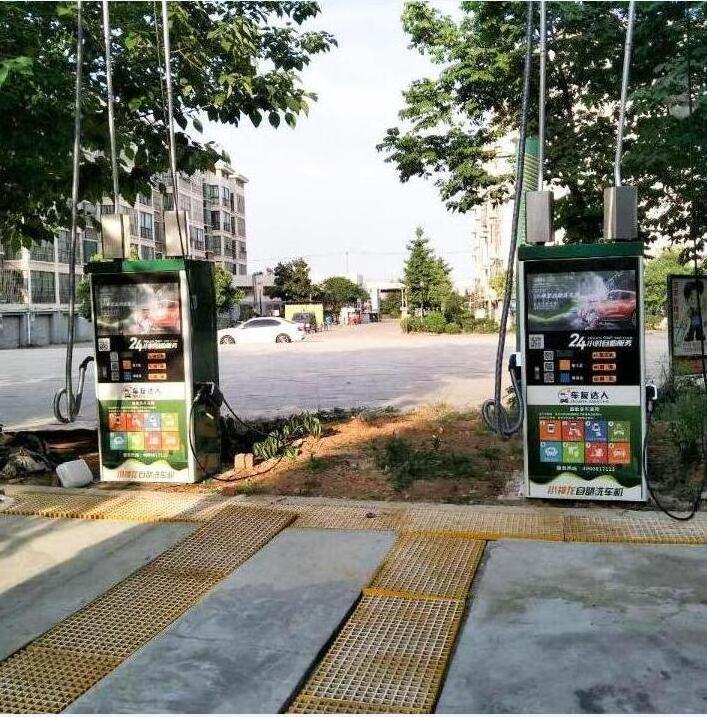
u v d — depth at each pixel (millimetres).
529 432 5250
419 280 52344
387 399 11586
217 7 7883
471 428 8234
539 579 3846
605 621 3342
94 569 4219
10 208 7891
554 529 4590
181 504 5449
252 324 33844
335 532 4711
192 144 8023
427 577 3932
